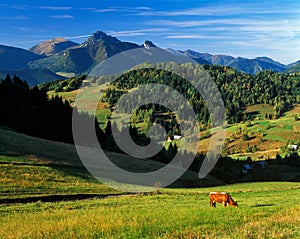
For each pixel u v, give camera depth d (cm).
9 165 5659
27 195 4397
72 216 2977
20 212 3438
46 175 5491
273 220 2461
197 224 2462
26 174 5316
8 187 4591
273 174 13438
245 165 13912
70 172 6041
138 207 3800
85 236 2125
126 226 2380
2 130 8300
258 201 4606
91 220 2628
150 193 5262
